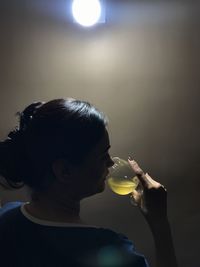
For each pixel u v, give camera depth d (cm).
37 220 76
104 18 177
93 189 79
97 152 76
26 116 78
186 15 176
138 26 178
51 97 184
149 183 92
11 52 180
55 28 178
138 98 183
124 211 192
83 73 182
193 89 181
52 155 73
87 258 72
